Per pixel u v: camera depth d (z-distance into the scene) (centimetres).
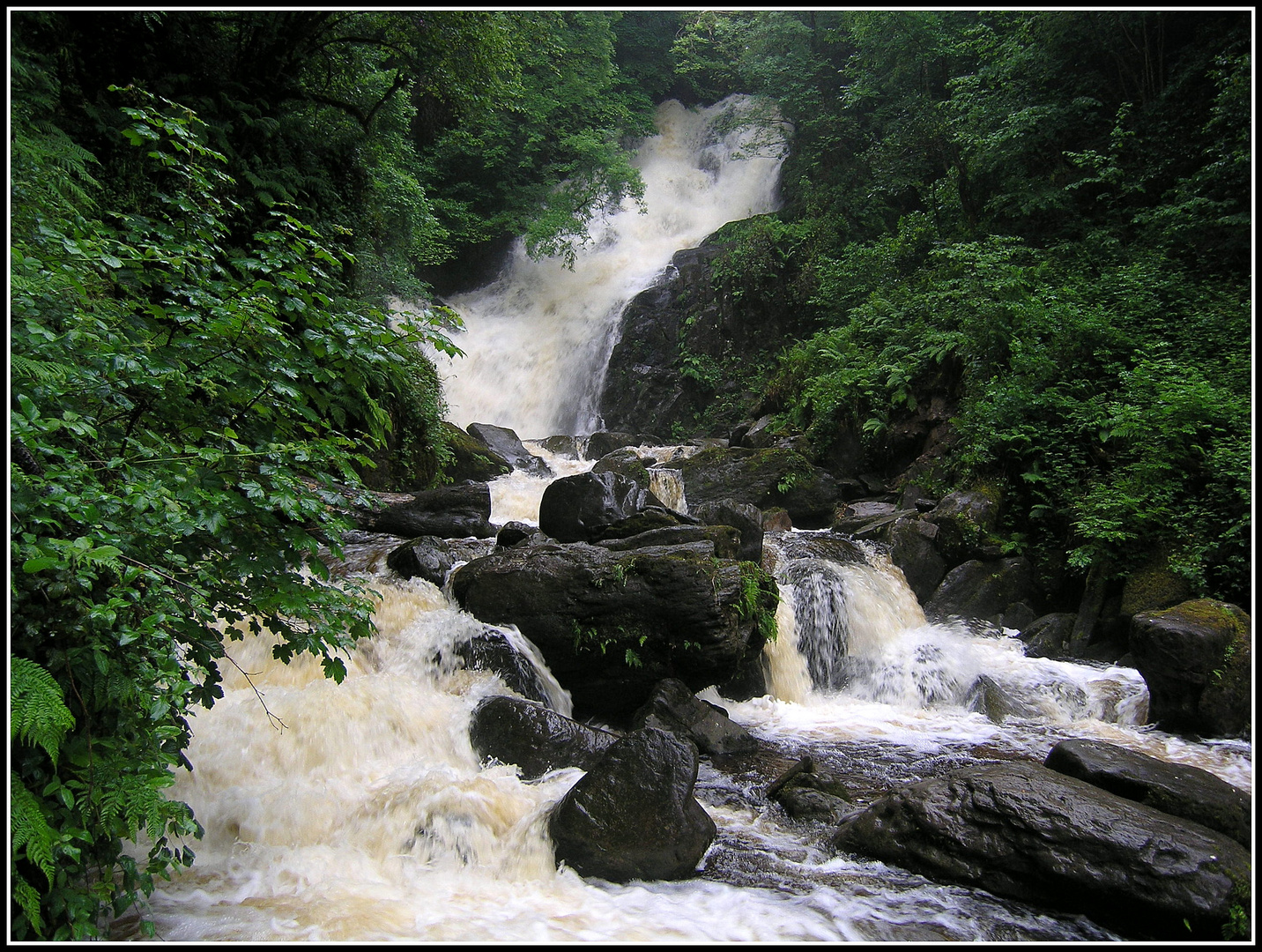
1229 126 1148
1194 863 376
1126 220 1323
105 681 282
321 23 1132
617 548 782
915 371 1305
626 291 2153
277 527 335
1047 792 425
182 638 322
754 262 1947
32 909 260
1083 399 1059
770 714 738
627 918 374
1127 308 1105
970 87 1554
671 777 451
